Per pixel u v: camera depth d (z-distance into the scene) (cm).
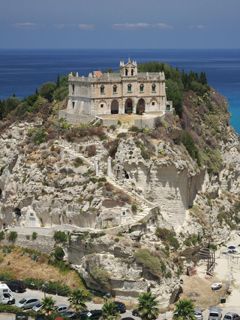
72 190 17912
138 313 14450
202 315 15125
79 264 16975
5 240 18238
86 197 17612
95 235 16550
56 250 17338
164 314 15325
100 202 17350
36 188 18475
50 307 14288
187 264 18200
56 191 18212
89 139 19000
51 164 18662
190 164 19362
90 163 18375
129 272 15888
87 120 19875
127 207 17225
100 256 16138
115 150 18600
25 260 17588
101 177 17962
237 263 18738
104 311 13862
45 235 17675
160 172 18450
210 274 17825
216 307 15812
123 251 16025
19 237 18038
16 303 15288
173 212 18750
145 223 17025
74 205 17625
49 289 16250
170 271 16262
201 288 16850
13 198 19025
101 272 15938
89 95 19912
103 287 16125
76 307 14425
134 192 18138
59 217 18000
